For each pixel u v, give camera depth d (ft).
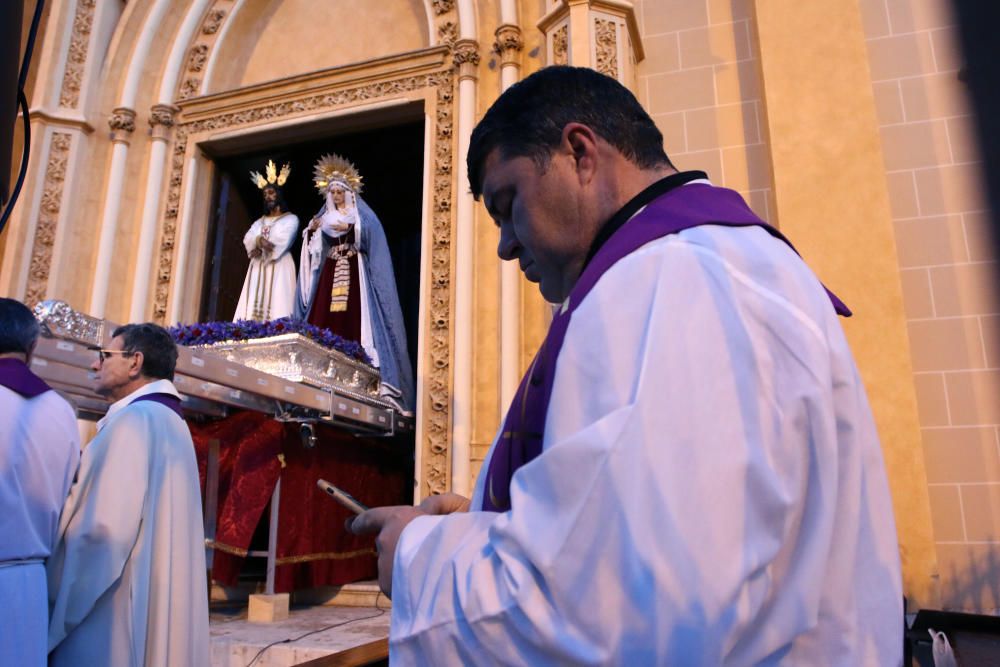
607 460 2.10
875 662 2.24
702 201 3.12
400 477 20.61
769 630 2.11
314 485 16.02
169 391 9.84
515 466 3.39
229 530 14.28
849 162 15.38
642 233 2.93
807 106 16.01
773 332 2.37
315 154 26.37
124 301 22.40
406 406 20.44
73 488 8.55
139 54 24.36
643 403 2.16
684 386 2.19
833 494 2.19
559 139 3.49
